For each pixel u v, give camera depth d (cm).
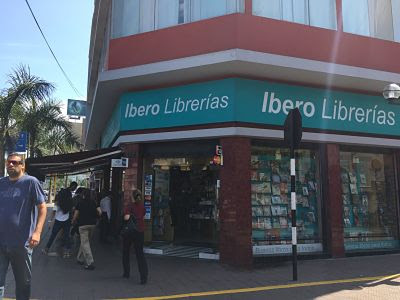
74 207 1135
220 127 1031
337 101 1145
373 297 708
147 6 1159
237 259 991
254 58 971
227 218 1011
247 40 1012
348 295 721
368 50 1148
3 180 559
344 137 1142
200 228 1134
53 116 2028
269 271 930
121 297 707
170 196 1178
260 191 1081
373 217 1220
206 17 1081
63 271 908
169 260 1040
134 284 796
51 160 1217
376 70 1108
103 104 1340
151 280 831
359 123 1170
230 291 750
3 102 1831
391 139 1209
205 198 1138
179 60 1015
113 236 1445
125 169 1166
